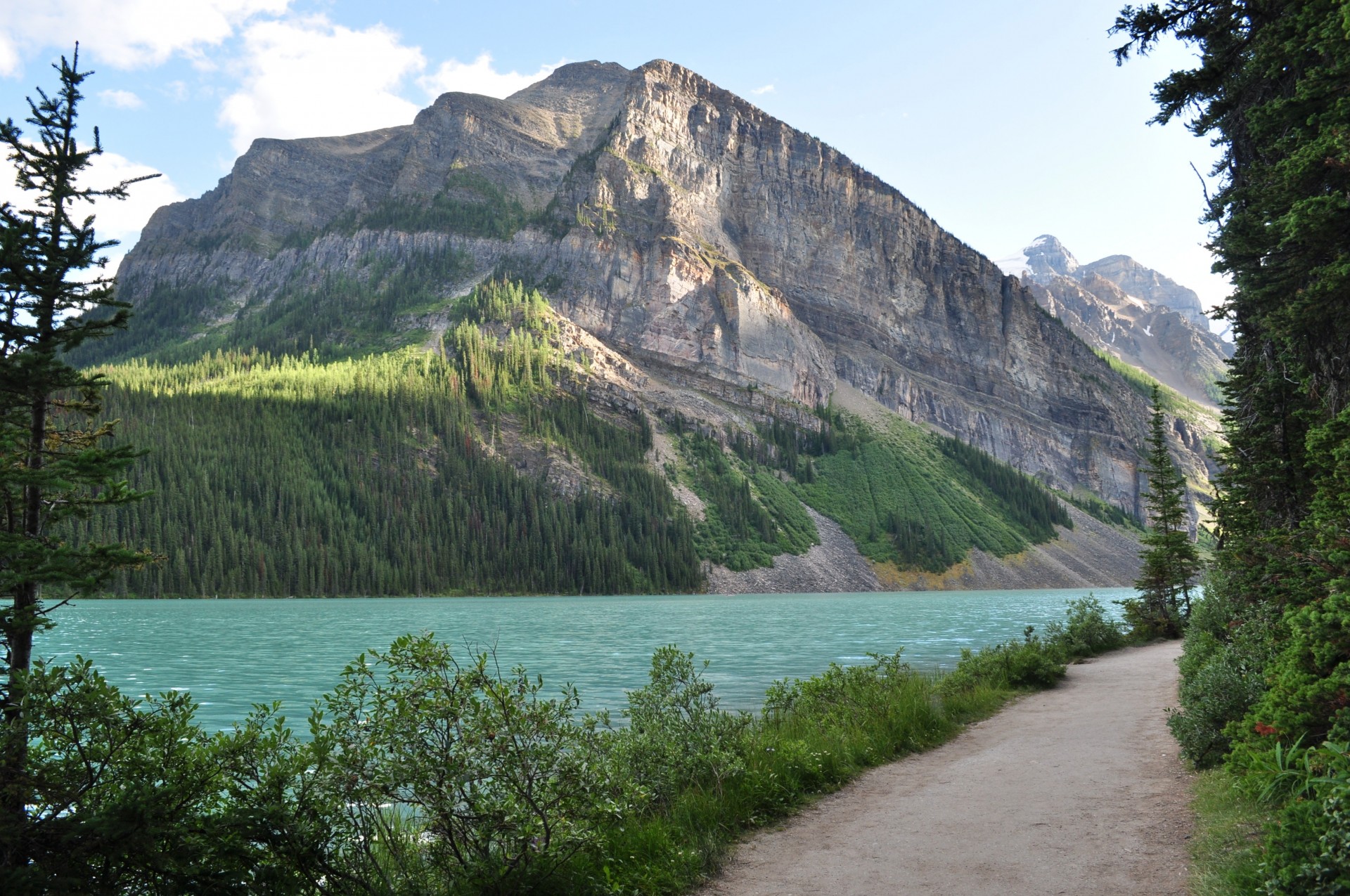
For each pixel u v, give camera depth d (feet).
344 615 333.42
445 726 30.86
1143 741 58.18
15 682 25.54
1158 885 29.19
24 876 23.17
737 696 106.11
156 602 458.50
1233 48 49.19
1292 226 41.16
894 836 38.27
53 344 28.66
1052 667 96.12
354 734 30.04
